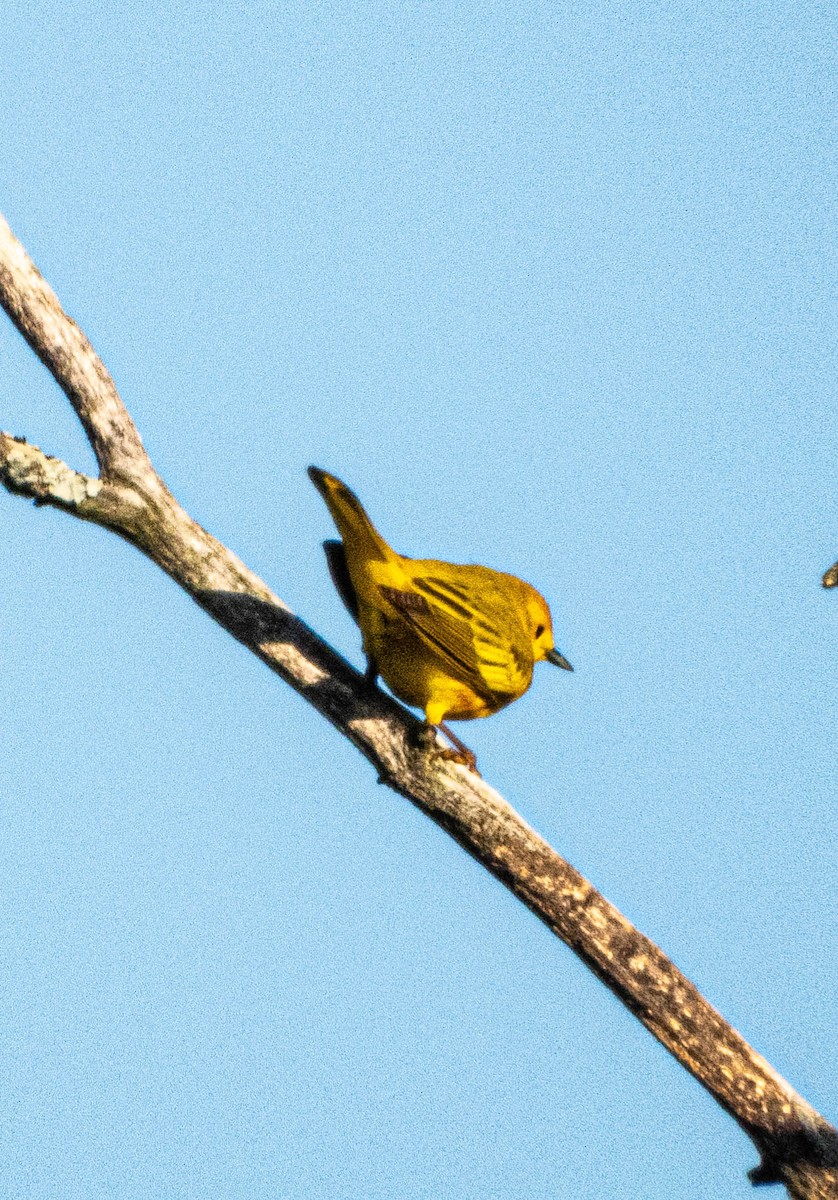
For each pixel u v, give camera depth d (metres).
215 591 10.94
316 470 10.98
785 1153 10.12
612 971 10.38
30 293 10.79
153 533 10.82
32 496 10.55
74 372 10.71
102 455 10.78
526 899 10.65
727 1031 10.27
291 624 11.04
